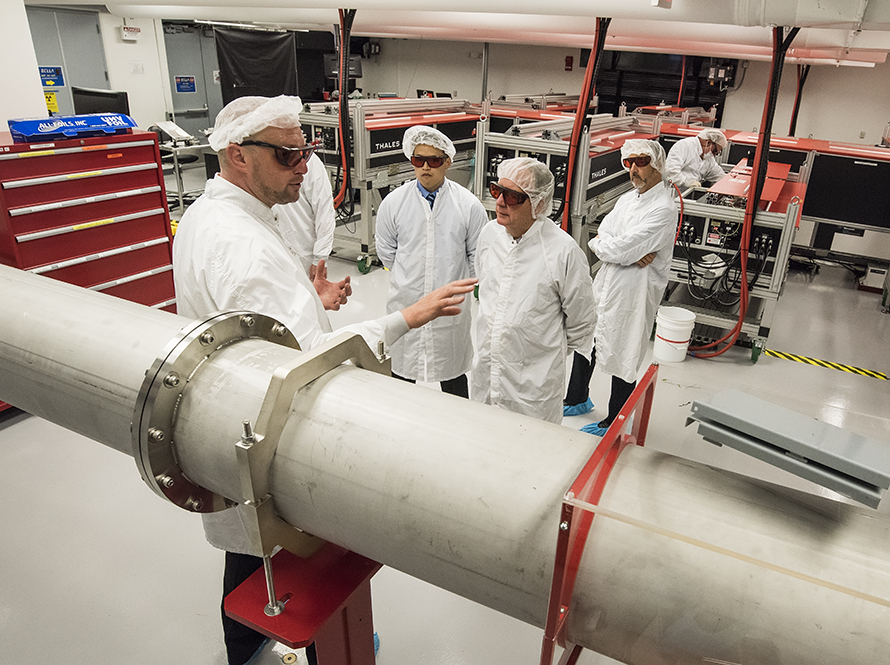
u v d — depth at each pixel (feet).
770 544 1.69
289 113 4.01
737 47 14.35
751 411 2.00
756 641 1.66
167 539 6.96
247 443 2.09
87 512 7.32
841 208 16.24
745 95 21.68
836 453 1.76
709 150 15.92
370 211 15.39
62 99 21.99
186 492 2.61
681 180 15.42
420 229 8.21
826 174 16.15
